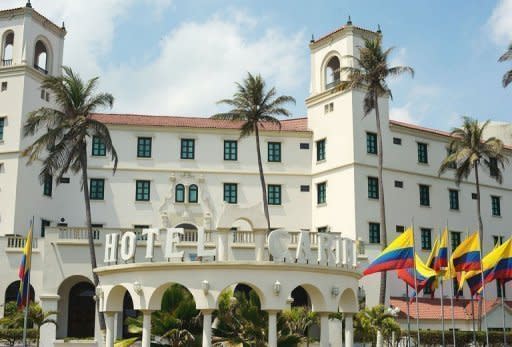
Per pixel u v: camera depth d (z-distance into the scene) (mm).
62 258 46094
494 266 35000
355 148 56031
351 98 56875
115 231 46562
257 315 27484
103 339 42875
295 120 63875
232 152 58469
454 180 62812
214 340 27922
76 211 55406
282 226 57750
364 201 55562
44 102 56250
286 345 28062
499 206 66625
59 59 58594
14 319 39594
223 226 26391
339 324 44219
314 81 61188
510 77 47312
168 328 27219
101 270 27125
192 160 57656
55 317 45156
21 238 48750
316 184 58812
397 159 58969
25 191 52625
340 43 58781
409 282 37781
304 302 49812
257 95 51469
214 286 24547
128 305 49438
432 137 62125
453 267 35625
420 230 59188
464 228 62469
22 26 55031
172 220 56000
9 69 54281
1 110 54000
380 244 50812
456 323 51844
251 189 57938
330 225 56781
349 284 27875
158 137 57688
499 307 53375
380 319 35656
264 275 24953
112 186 56250
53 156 45094
